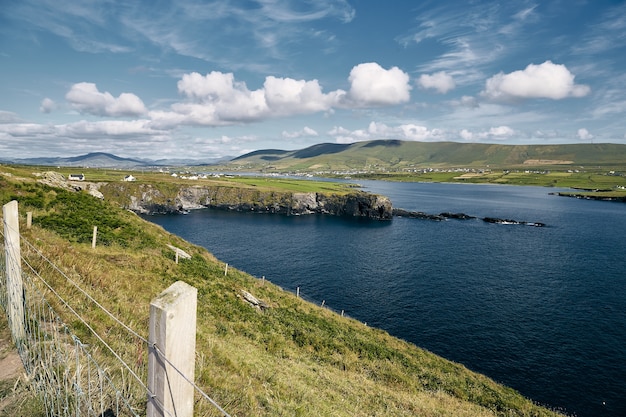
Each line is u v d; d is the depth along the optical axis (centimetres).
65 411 529
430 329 4288
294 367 1636
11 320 751
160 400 317
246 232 10388
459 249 8369
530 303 5103
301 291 5534
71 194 3541
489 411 2059
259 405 936
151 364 321
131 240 2967
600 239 9481
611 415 2886
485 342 3991
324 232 10550
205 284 2555
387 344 2967
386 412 1451
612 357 3709
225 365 1137
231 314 2167
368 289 5644
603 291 5588
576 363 3600
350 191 17662
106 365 738
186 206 15788
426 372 2475
